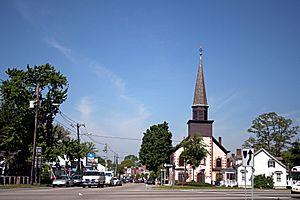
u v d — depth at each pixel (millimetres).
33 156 52375
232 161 92250
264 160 76562
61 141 64688
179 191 45250
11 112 61000
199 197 31859
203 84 85750
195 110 84562
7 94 61125
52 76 62594
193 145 68875
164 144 95812
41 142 62031
